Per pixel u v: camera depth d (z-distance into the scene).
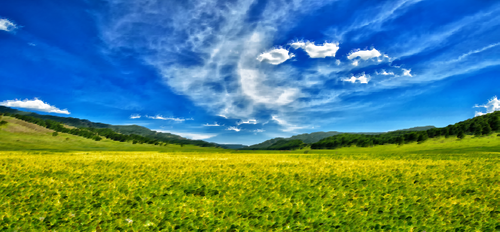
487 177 16.66
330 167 23.72
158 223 9.24
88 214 10.07
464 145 127.12
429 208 10.49
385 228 8.59
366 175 18.58
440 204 10.96
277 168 23.25
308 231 8.43
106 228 8.91
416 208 10.59
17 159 29.09
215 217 9.91
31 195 12.80
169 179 17.31
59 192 13.41
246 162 29.80
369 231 8.44
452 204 10.89
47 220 9.41
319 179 17.42
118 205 11.23
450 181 15.37
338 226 8.80
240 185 15.55
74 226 8.97
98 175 18.59
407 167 22.62
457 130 165.50
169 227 8.77
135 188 14.46
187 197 12.83
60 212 10.36
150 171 20.95
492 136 134.88
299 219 9.55
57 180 16.42
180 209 10.81
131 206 11.31
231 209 10.87
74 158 32.72
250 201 12.07
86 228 8.70
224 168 23.38
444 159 32.72
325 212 10.37
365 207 11.04
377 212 10.31
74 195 12.95
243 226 9.01
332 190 14.02
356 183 15.84
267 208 10.88
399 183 15.54
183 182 16.38
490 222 8.81
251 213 10.33
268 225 9.03
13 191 13.41
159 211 10.68
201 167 23.94
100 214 10.17
